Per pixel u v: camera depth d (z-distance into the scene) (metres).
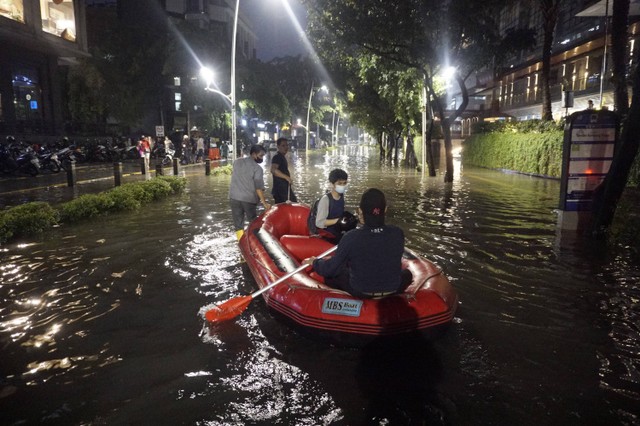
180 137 37.53
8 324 4.53
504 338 4.23
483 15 15.76
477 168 25.78
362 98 31.53
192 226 9.02
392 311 3.85
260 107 40.09
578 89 28.12
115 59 35.50
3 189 14.80
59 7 26.56
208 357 3.86
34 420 3.06
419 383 3.49
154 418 3.07
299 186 17.23
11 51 25.02
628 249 7.22
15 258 6.75
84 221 9.54
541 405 3.23
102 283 5.68
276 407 3.18
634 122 7.25
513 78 39.75
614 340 4.20
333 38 17.78
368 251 3.88
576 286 5.57
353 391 3.37
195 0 52.28
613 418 3.09
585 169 8.46
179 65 35.09
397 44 16.64
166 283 5.68
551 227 8.99
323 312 3.95
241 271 6.14
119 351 3.98
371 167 27.47
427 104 21.14
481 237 8.12
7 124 23.98
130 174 20.66
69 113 33.12
